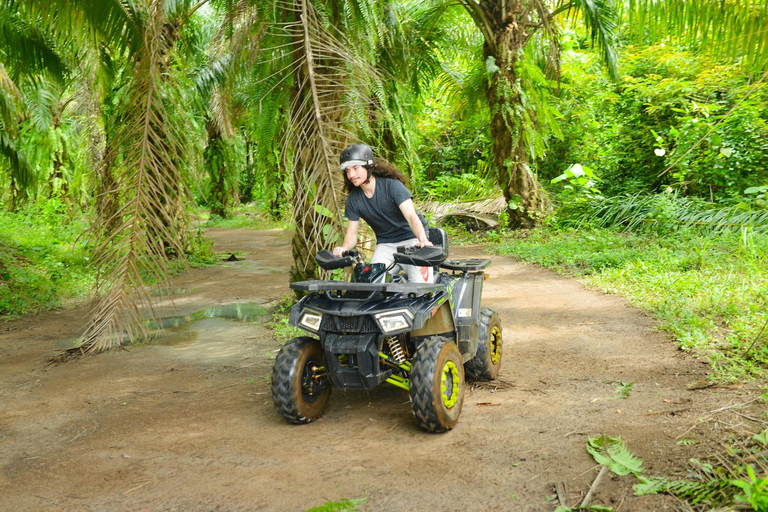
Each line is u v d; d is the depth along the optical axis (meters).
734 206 10.20
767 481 2.44
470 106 13.77
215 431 3.88
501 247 11.80
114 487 3.14
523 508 2.72
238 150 22.70
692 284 6.93
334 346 3.65
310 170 4.72
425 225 4.29
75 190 17.72
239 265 12.33
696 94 12.37
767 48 5.63
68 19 6.99
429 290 3.58
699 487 2.71
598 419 3.69
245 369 5.32
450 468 3.16
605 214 12.39
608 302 7.04
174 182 4.62
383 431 3.75
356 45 5.34
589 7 11.48
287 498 2.93
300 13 4.95
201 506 2.89
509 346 5.62
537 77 12.08
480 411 4.00
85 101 10.23
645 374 4.50
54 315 8.05
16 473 3.37
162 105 4.66
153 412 4.30
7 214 17.91
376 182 4.05
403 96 6.74
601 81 15.71
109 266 4.59
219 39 6.51
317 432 3.79
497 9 12.33
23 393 4.86
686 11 6.89
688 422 3.50
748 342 4.82
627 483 2.85
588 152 15.72
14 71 10.30
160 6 4.96
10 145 13.72
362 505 2.82
